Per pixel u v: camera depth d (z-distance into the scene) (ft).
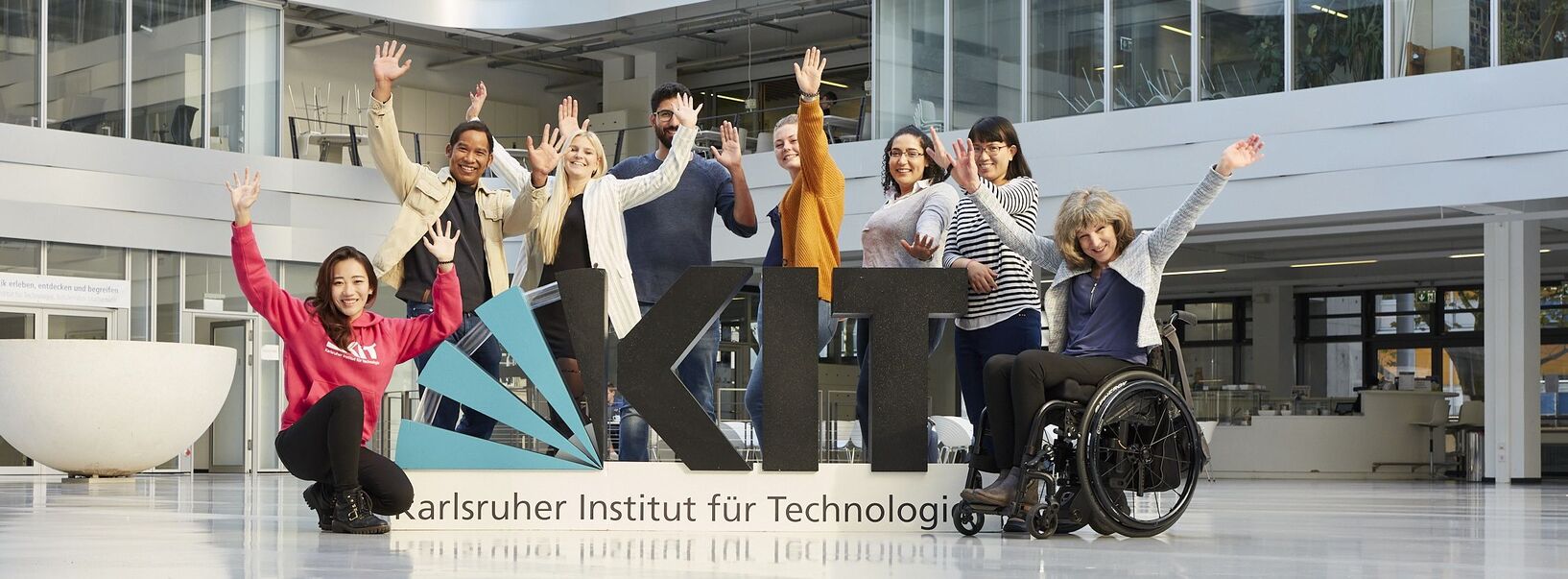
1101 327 14.93
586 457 15.90
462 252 17.34
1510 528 18.08
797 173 18.08
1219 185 14.51
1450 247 56.75
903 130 17.43
